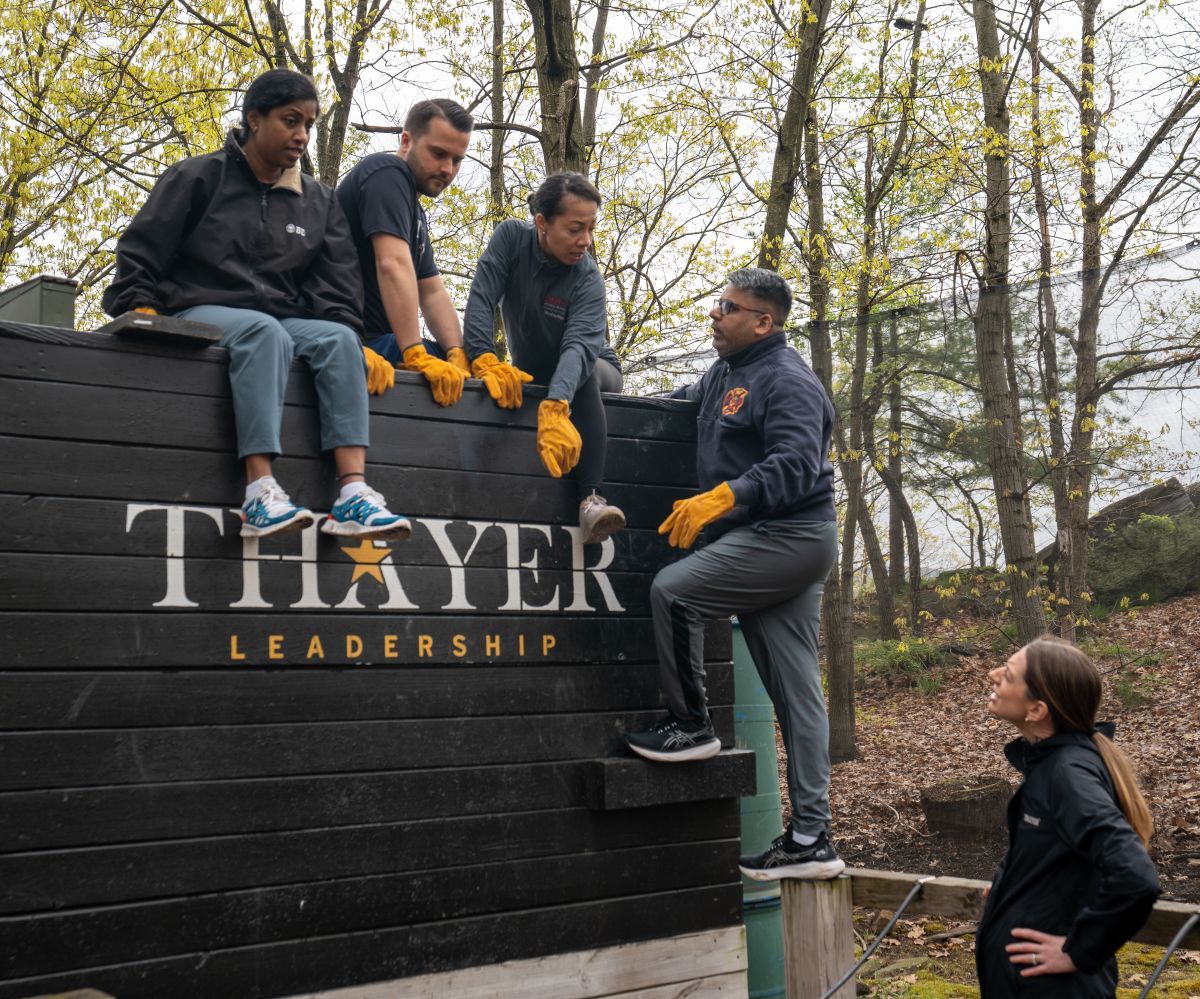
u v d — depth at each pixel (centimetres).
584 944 353
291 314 338
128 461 298
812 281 1125
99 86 1216
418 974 322
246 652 309
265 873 303
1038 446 936
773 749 496
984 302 835
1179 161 1155
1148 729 1189
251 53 1105
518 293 390
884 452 1057
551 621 366
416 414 349
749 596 375
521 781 350
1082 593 1049
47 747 279
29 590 281
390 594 335
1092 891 270
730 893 386
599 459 380
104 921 280
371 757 324
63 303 353
